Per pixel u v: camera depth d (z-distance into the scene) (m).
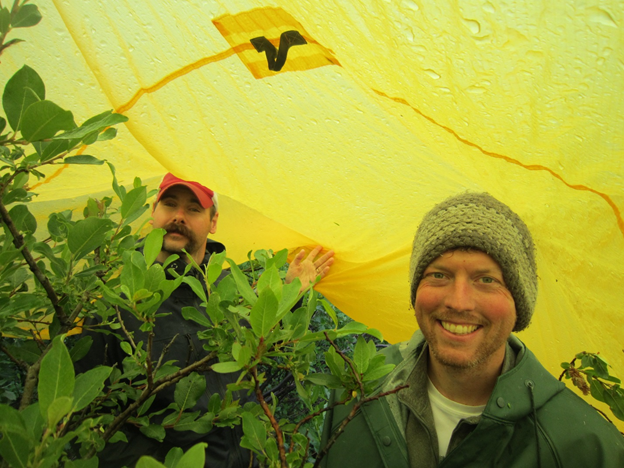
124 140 1.85
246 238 2.47
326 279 2.35
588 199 1.31
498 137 1.23
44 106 0.72
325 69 1.38
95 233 0.96
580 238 1.41
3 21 0.85
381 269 2.19
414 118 1.34
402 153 1.56
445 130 1.31
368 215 1.83
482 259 1.08
